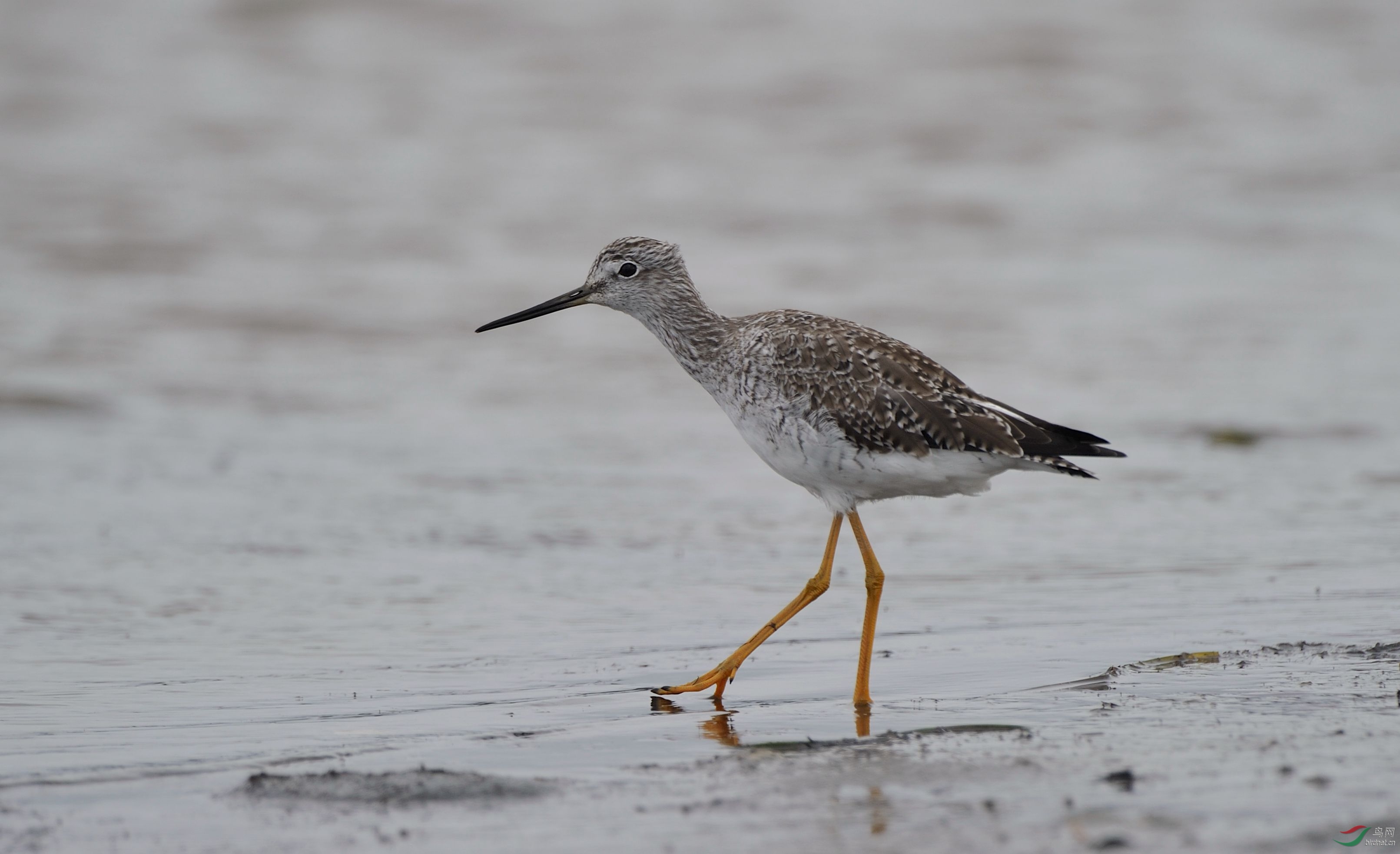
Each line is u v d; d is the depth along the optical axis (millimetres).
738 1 36781
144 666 9570
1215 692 8570
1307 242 24547
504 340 20141
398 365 19000
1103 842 6129
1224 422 16391
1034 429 9273
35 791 7160
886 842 6266
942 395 9320
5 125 28531
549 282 22172
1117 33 36062
